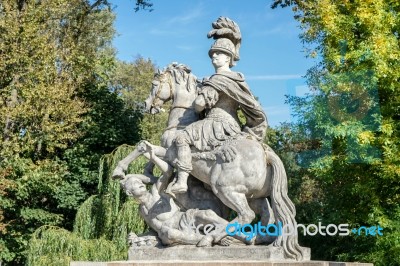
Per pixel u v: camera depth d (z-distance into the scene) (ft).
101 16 75.15
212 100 22.02
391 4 39.96
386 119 37.73
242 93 22.03
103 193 40.70
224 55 22.81
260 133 22.38
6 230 46.57
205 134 21.80
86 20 62.95
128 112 57.77
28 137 49.08
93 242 37.50
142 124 66.23
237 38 23.21
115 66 71.61
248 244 21.04
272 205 21.25
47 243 37.63
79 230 39.88
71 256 37.14
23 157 50.21
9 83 50.83
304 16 43.80
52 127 49.44
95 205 40.42
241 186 21.09
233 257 20.33
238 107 22.86
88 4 59.93
